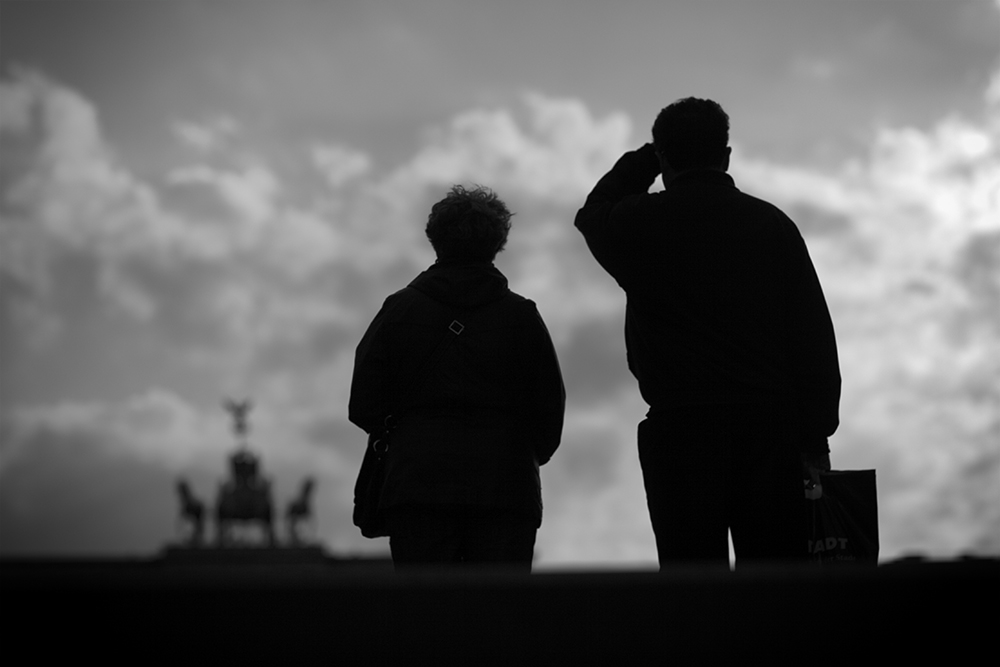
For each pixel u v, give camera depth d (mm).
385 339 7230
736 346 6441
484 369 7180
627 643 2895
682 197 6691
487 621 2871
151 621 2775
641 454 6574
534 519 7160
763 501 6316
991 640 3006
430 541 6938
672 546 6367
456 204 7516
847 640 2967
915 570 2984
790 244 6656
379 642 2852
